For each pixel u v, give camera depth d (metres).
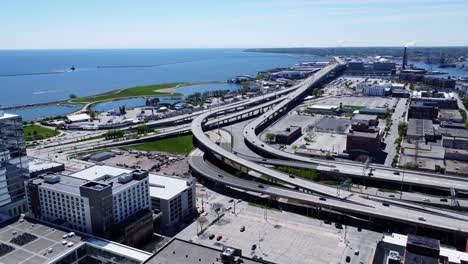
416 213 198.00
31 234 166.62
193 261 130.25
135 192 189.50
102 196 167.88
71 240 162.00
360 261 165.50
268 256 170.00
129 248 157.50
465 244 177.88
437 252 135.00
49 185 186.75
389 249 152.62
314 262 165.50
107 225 172.88
